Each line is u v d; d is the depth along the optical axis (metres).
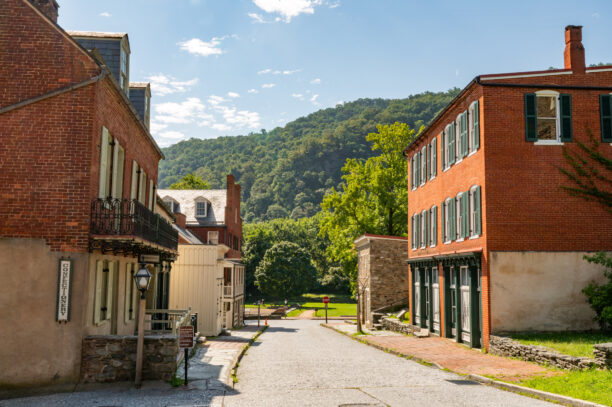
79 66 12.91
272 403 10.40
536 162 18.27
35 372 12.09
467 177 20.06
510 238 18.00
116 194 14.80
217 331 29.47
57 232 12.44
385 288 35.25
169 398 11.03
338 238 43.97
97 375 12.37
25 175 12.53
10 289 12.21
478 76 18.36
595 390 10.52
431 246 25.31
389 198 41.44
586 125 18.39
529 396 10.83
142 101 19.31
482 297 18.33
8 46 12.88
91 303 12.84
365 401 10.49
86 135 12.71
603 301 16.92
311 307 77.12
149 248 15.30
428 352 18.66
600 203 18.17
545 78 18.52
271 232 100.38
